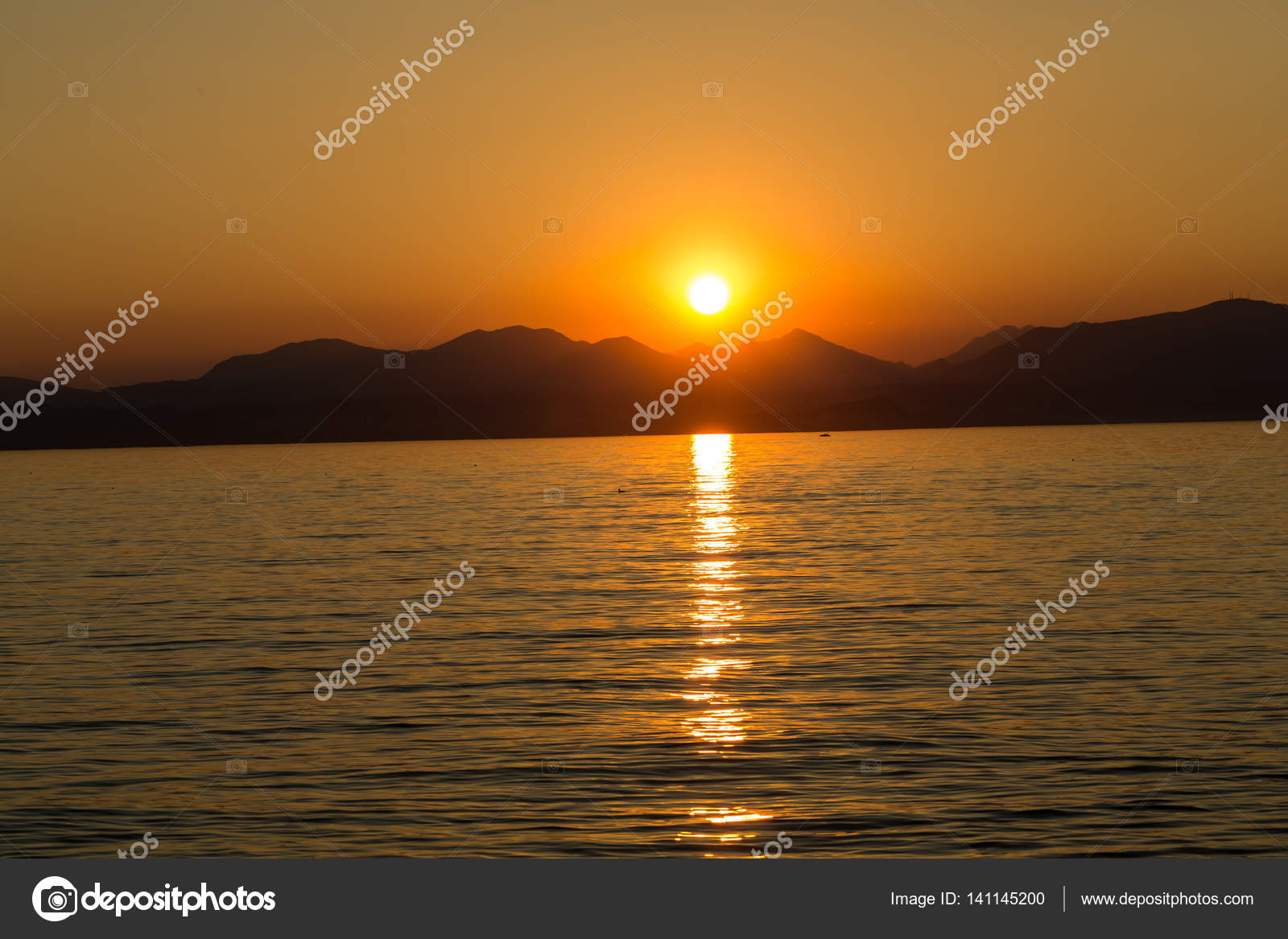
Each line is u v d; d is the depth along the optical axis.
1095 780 18.36
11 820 17.31
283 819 17.23
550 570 46.06
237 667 27.64
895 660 27.30
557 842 16.22
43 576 46.75
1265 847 15.77
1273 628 30.30
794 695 24.02
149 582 44.22
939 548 51.62
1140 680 24.72
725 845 16.05
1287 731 20.72
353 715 22.89
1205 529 57.78
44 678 26.67
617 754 20.06
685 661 27.56
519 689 24.92
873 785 18.28
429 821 17.09
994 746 20.19
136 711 23.44
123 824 17.16
